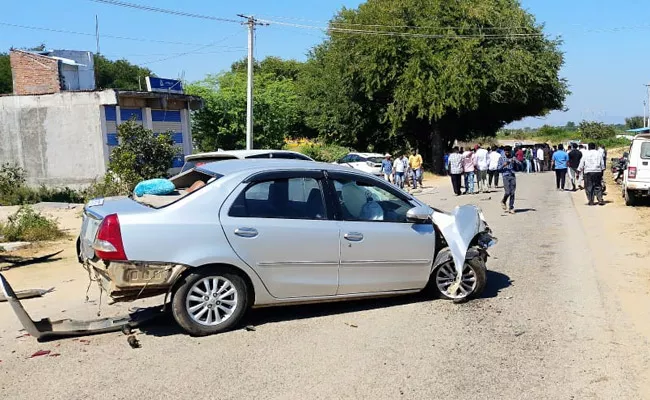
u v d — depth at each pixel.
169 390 4.56
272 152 11.05
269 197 6.02
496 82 35.09
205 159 11.10
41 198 19.16
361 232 6.31
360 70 36.88
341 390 4.53
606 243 10.75
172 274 5.54
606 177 31.38
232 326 5.88
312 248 6.07
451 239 6.71
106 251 5.37
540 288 7.53
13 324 6.34
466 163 22.30
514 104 39.72
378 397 4.41
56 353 5.39
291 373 4.86
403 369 4.93
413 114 38.41
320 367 4.97
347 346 5.46
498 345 5.47
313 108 43.66
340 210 6.30
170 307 5.95
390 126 41.25
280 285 5.98
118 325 6.01
